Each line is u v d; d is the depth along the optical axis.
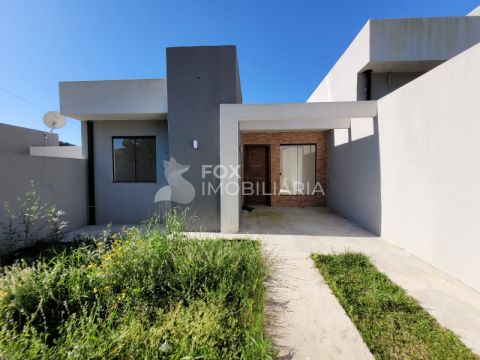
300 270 3.29
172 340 1.71
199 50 5.36
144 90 5.93
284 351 1.79
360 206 5.90
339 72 7.37
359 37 6.05
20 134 10.16
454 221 2.99
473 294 2.60
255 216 7.28
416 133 3.74
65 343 1.65
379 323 2.06
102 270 2.40
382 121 4.76
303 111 5.04
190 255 2.72
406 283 2.86
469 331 1.98
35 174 4.83
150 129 6.59
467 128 2.79
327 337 1.94
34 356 1.50
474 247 2.70
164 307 2.15
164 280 2.42
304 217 7.08
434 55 5.55
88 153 6.54
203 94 5.40
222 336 1.73
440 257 3.24
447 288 2.74
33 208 4.23
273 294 2.62
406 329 1.99
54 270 2.28
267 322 2.13
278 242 4.62
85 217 6.43
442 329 1.98
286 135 9.04
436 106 3.29
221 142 5.20
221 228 5.35
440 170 3.23
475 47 2.66
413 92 3.79
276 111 5.07
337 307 2.37
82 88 5.95
